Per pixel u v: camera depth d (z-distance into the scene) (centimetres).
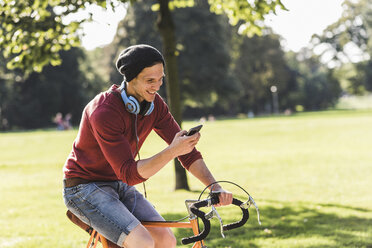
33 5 737
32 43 789
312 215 724
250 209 774
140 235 276
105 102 273
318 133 2464
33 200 963
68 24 747
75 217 310
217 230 627
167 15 956
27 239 616
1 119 5475
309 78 9175
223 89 4641
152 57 265
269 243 561
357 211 748
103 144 270
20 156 1984
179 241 569
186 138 250
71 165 294
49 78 5416
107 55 5544
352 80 6788
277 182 1118
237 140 2356
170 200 900
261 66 6944
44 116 5522
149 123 296
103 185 293
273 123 3172
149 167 255
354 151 1716
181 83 4547
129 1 732
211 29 4469
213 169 1395
